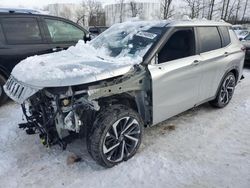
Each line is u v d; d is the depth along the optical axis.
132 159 3.09
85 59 3.14
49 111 2.68
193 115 4.41
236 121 4.21
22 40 4.88
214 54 4.07
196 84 3.77
